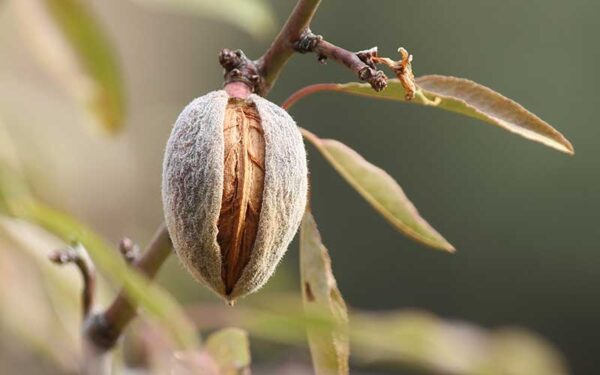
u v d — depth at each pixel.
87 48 0.49
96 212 0.58
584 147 1.33
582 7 1.33
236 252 0.38
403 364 0.40
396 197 0.42
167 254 0.40
